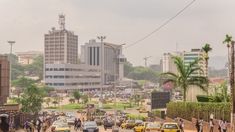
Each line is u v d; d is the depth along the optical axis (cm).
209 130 5016
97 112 13950
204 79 6838
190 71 6888
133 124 6981
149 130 4241
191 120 6209
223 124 4378
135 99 19850
